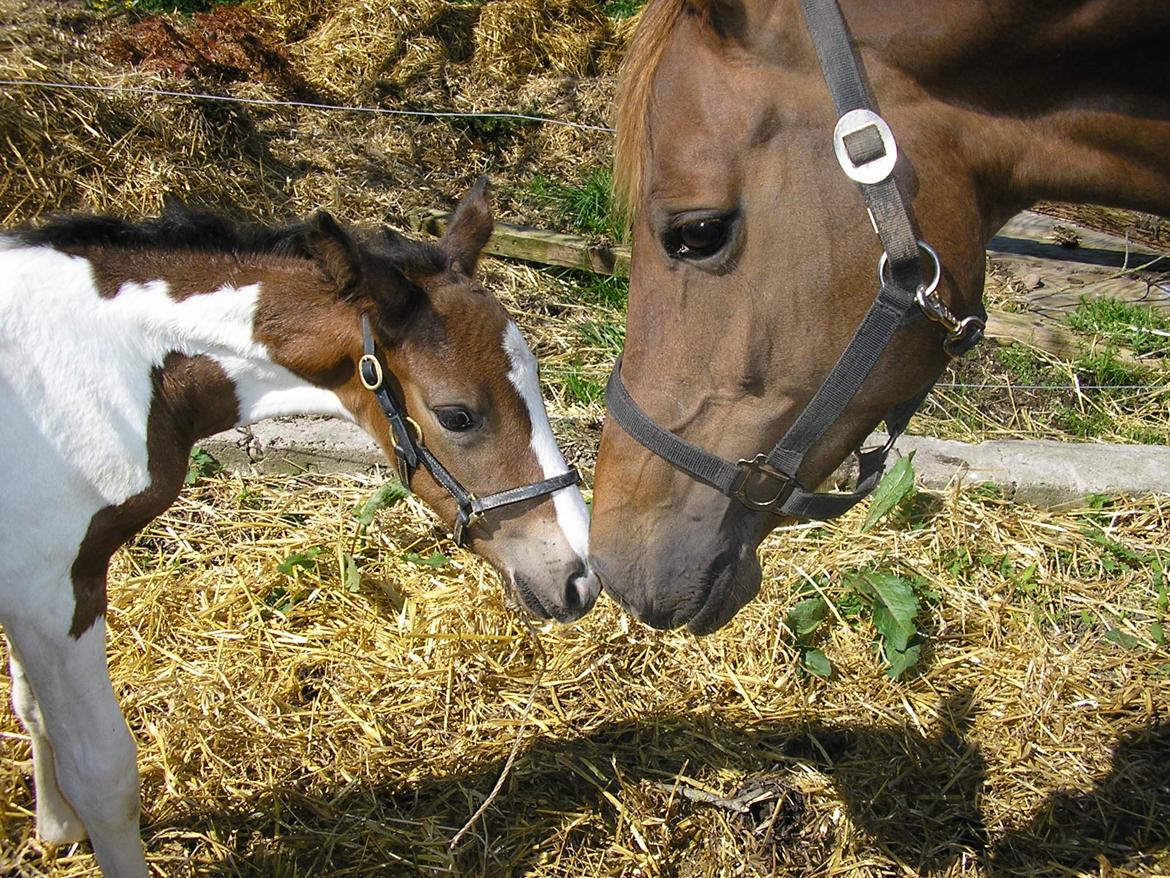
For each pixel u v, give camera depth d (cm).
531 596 248
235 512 363
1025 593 336
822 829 261
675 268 160
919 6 148
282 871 248
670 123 154
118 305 226
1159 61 151
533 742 282
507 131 673
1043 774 276
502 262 546
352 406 252
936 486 378
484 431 240
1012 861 254
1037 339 480
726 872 251
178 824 259
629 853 252
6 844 250
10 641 215
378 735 281
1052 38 149
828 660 307
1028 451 390
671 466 170
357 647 312
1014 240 615
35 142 498
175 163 532
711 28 151
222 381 241
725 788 270
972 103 155
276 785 267
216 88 625
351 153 616
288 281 240
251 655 306
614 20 828
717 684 300
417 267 242
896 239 146
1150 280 562
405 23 739
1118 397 451
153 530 353
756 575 181
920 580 333
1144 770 277
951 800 269
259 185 559
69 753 216
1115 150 157
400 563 345
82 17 696
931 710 294
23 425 207
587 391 432
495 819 262
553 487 245
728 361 160
